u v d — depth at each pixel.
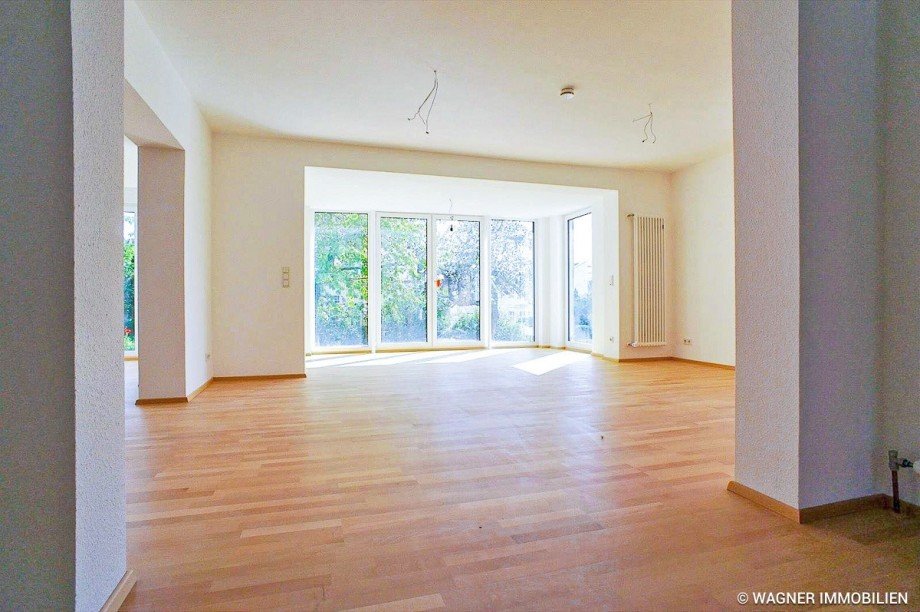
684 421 3.28
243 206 5.09
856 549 1.55
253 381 5.01
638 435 2.93
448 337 8.46
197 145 4.36
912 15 1.79
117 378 1.31
